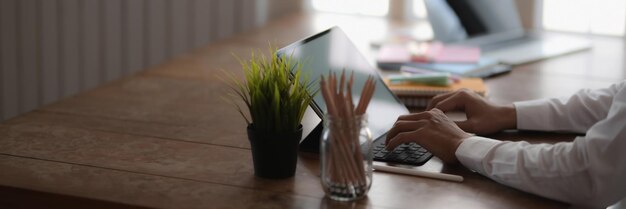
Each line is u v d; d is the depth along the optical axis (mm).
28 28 2787
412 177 1517
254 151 1487
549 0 3258
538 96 2158
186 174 1512
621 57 2682
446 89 2059
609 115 1412
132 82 2197
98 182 1465
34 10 2787
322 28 3057
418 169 1554
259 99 1445
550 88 2246
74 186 1442
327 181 1393
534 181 1436
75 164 1554
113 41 3025
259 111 1455
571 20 3230
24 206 1440
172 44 3217
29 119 1829
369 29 3066
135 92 2096
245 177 1502
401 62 2434
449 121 1619
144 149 1650
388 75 2336
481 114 1801
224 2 3328
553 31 3223
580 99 1818
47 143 1671
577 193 1423
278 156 1470
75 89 2959
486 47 2715
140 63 3133
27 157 1587
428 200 1408
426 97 2047
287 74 1489
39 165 1545
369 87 1381
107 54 3020
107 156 1603
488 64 2428
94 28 2955
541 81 2324
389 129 1785
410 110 2008
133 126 1802
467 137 1569
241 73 2336
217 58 2523
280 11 3516
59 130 1758
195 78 2262
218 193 1422
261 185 1462
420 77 2104
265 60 1540
